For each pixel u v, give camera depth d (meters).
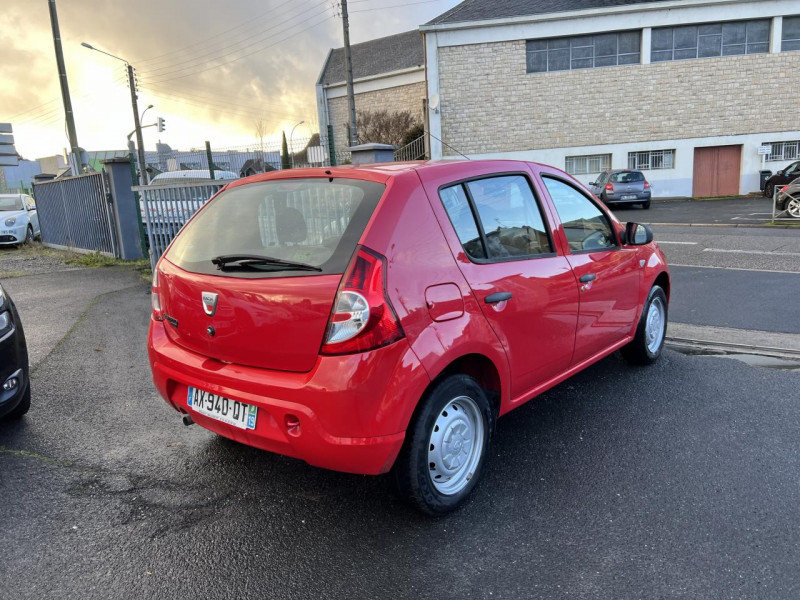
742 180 25.92
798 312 6.30
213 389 2.74
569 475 3.17
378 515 2.86
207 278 2.78
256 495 3.06
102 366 5.16
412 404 2.50
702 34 25.05
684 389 4.31
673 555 2.48
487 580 2.37
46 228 15.19
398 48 38.25
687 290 7.57
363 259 2.41
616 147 25.97
